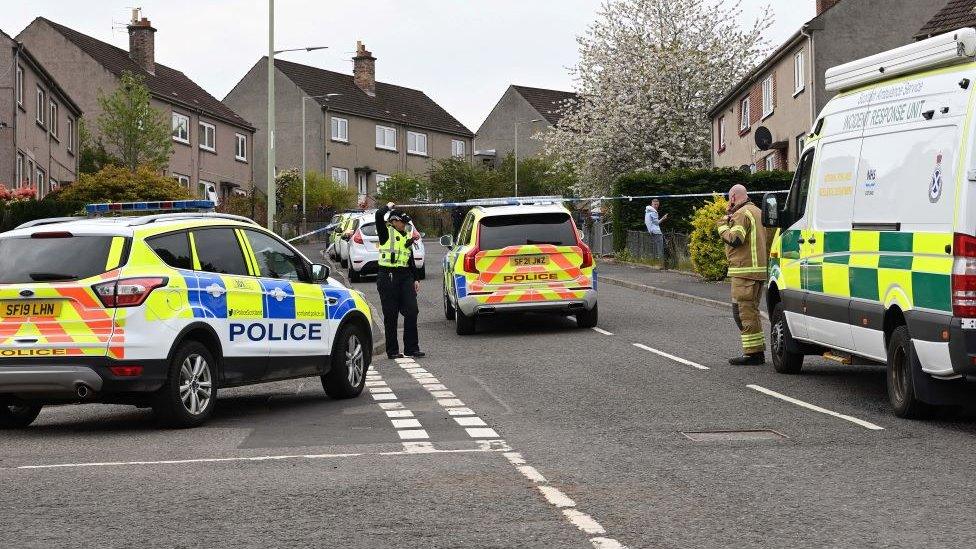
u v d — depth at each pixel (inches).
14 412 470.6
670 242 1381.6
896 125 440.8
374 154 3211.1
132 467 353.4
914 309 411.5
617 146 2244.1
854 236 468.8
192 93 2664.9
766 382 536.1
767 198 553.6
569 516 273.0
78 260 426.6
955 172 391.5
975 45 399.5
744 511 277.0
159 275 433.1
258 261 490.9
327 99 3063.5
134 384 422.3
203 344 454.3
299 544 251.1
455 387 550.3
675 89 2250.2
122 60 2503.7
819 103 1501.0
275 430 432.1
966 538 248.2
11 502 301.3
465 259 793.6
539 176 3336.6
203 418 450.0
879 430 401.7
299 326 502.0
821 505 282.7
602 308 963.3
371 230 1405.0
